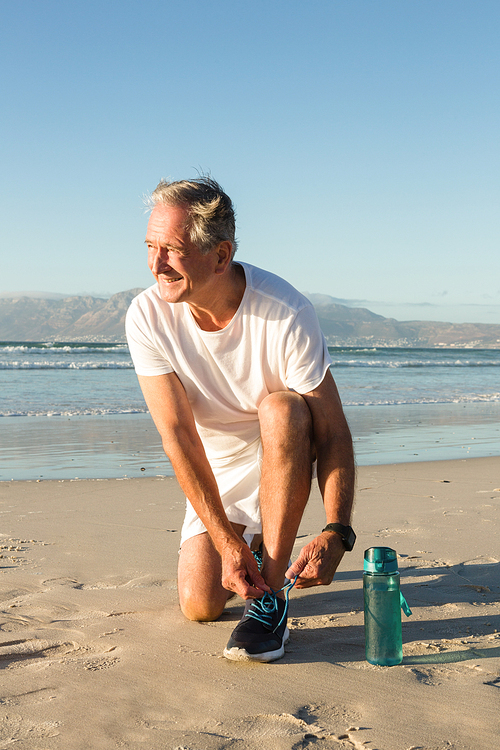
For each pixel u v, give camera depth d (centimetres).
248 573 182
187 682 165
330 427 198
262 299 198
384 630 173
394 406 1175
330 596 240
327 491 190
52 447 684
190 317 201
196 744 132
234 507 229
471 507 396
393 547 302
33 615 217
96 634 200
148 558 290
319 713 146
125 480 505
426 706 149
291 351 197
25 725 142
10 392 1330
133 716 146
